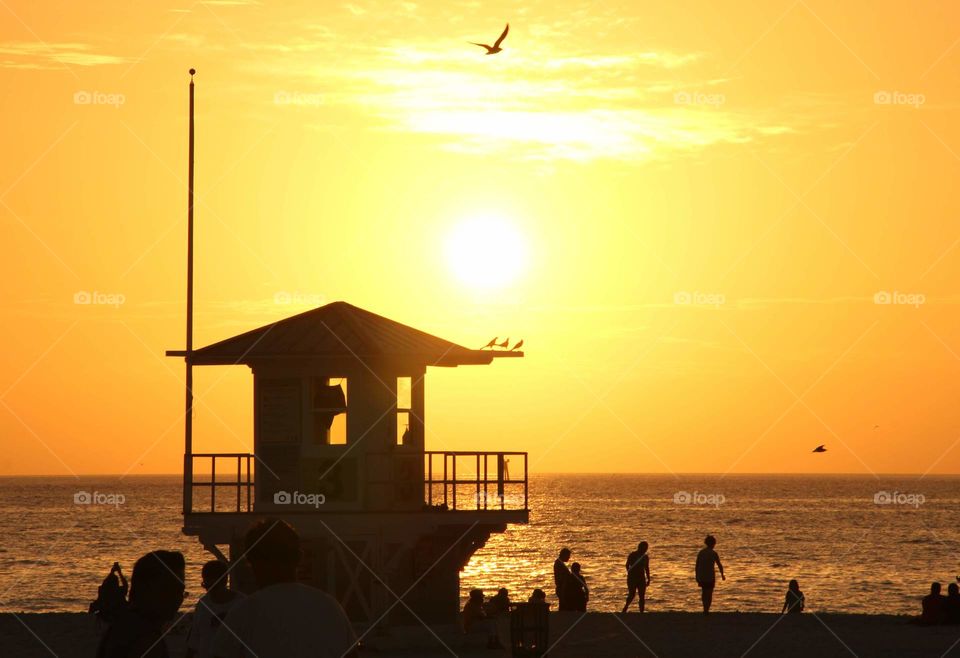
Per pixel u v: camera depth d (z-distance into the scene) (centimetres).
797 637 11012
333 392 10388
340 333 10438
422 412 10650
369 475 10256
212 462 10375
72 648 10344
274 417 10431
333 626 3023
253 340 10531
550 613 13038
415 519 10188
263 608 2983
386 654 9725
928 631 11512
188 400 10462
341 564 10288
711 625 11944
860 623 12131
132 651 3203
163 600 3278
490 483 10394
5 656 9812
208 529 10294
